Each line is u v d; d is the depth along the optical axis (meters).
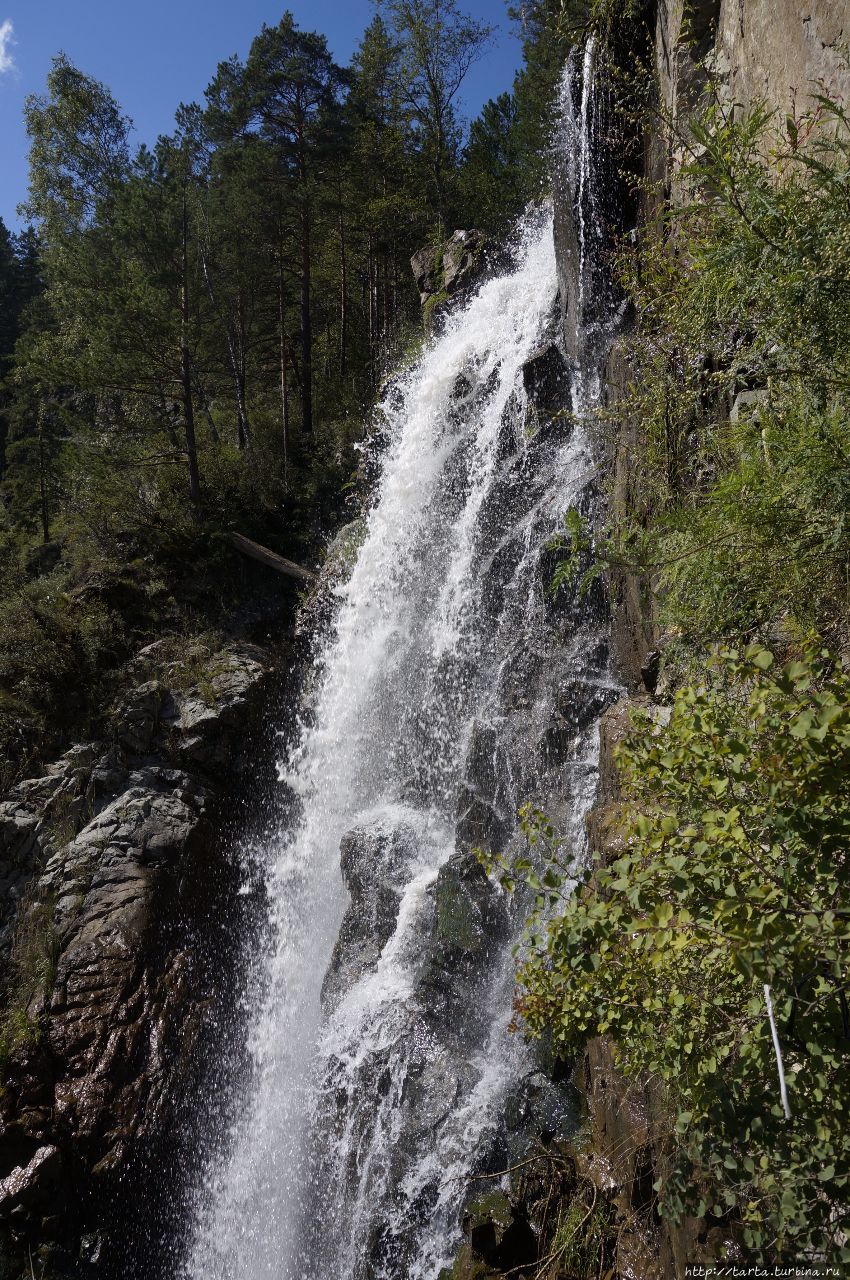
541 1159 5.85
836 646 3.58
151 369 20.14
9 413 35.22
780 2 5.31
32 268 49.22
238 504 20.91
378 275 30.84
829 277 2.98
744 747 2.39
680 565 4.03
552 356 10.62
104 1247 9.63
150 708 15.08
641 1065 3.16
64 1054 10.99
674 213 3.74
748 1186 2.78
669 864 2.48
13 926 12.83
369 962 8.69
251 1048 11.70
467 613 10.76
